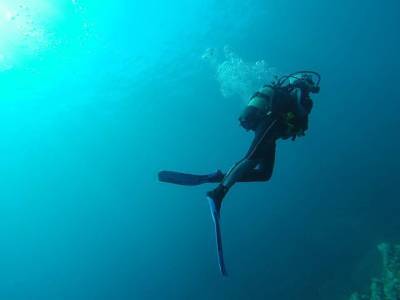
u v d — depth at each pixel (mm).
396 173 19906
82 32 25125
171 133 31547
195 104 28344
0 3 20531
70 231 39094
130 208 37781
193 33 26250
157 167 35344
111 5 26422
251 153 2539
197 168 38031
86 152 30516
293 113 2594
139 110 27016
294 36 26844
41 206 36219
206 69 25578
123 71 25375
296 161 27203
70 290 38906
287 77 2865
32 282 40500
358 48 28703
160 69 25516
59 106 25781
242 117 2666
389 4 27312
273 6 26859
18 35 22562
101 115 26672
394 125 23969
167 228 37312
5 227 37469
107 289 35812
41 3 21922
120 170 33812
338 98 28375
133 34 27000
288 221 22281
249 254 22047
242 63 25172
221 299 21172
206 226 30797
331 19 27781
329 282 15898
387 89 27219
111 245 39594
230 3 26938
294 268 18781
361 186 20750
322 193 22609
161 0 28469
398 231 15844
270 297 18250
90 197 36219
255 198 26484
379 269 13531
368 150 23453
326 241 18500
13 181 32438
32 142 28062
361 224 17891
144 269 31922
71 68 25172
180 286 25984
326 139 27219
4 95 24453
